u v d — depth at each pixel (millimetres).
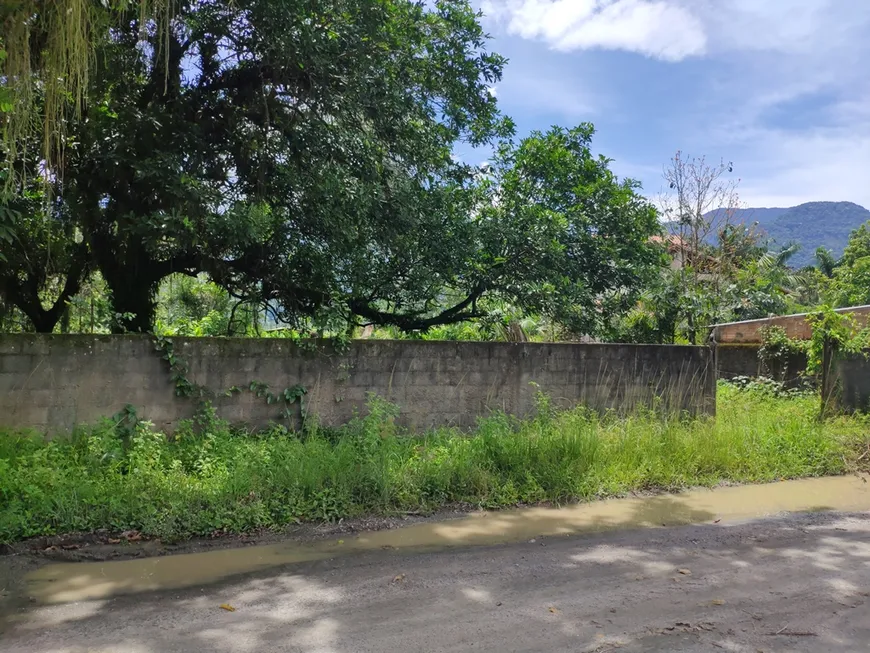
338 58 8203
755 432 8875
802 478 7938
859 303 28500
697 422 9023
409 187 9039
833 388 10852
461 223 9664
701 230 22359
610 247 11320
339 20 8086
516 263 10367
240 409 7395
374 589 4156
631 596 4113
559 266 10586
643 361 9766
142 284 9195
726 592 4219
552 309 10484
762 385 12641
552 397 9148
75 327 10375
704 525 5914
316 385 7762
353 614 3762
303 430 7605
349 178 8469
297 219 8562
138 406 6887
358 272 8898
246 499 5672
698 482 7441
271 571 4461
